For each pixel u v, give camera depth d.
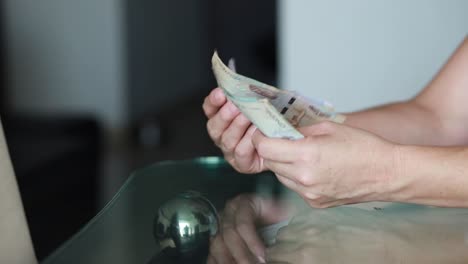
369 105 2.26
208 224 0.91
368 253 0.83
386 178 0.89
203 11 6.59
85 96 4.32
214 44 6.88
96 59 4.28
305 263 0.79
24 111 4.33
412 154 0.89
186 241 0.87
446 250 0.83
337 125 0.91
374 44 2.20
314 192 0.90
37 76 4.30
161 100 5.30
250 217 0.97
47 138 3.79
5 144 0.83
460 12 2.08
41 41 4.28
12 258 0.81
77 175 3.45
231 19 6.79
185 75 6.02
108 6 4.22
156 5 5.18
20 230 0.83
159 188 1.11
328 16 2.24
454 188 0.89
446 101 1.28
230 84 0.95
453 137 1.27
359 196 0.91
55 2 4.23
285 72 2.33
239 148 1.11
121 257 0.81
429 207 0.99
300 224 0.94
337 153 0.87
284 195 1.08
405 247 0.84
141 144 4.20
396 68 2.19
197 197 0.98
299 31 2.28
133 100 4.61
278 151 0.88
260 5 6.68
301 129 0.92
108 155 3.97
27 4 4.22
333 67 2.27
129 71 4.51
